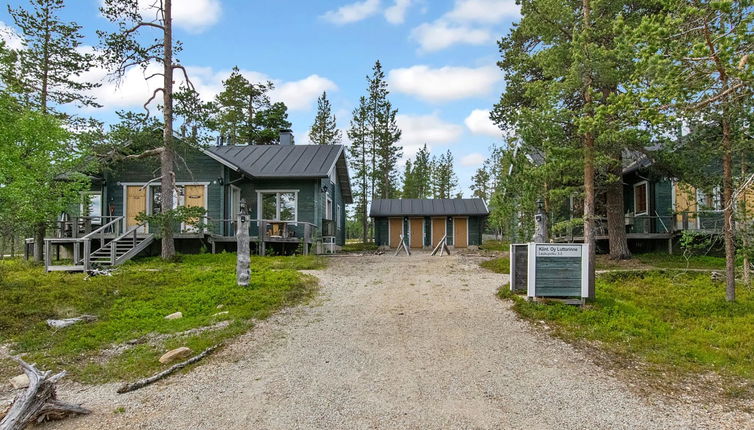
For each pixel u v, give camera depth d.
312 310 8.27
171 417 4.17
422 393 4.63
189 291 9.46
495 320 7.43
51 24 18.50
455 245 25.89
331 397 4.55
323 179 20.34
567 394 4.58
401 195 48.03
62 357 5.98
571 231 15.99
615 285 10.25
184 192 17.38
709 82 6.03
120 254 13.91
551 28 10.45
